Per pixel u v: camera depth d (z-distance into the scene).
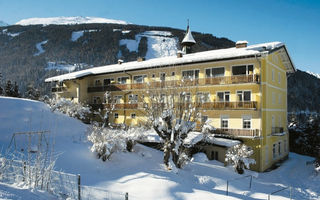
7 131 17.97
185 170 17.27
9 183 8.29
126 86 32.09
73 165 14.66
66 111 28.16
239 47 28.20
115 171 15.21
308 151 34.66
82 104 32.31
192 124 17.30
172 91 20.14
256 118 23.75
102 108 33.72
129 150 19.88
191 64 27.33
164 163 18.06
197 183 14.82
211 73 26.72
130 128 23.50
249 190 15.34
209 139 22.33
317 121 35.03
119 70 32.56
